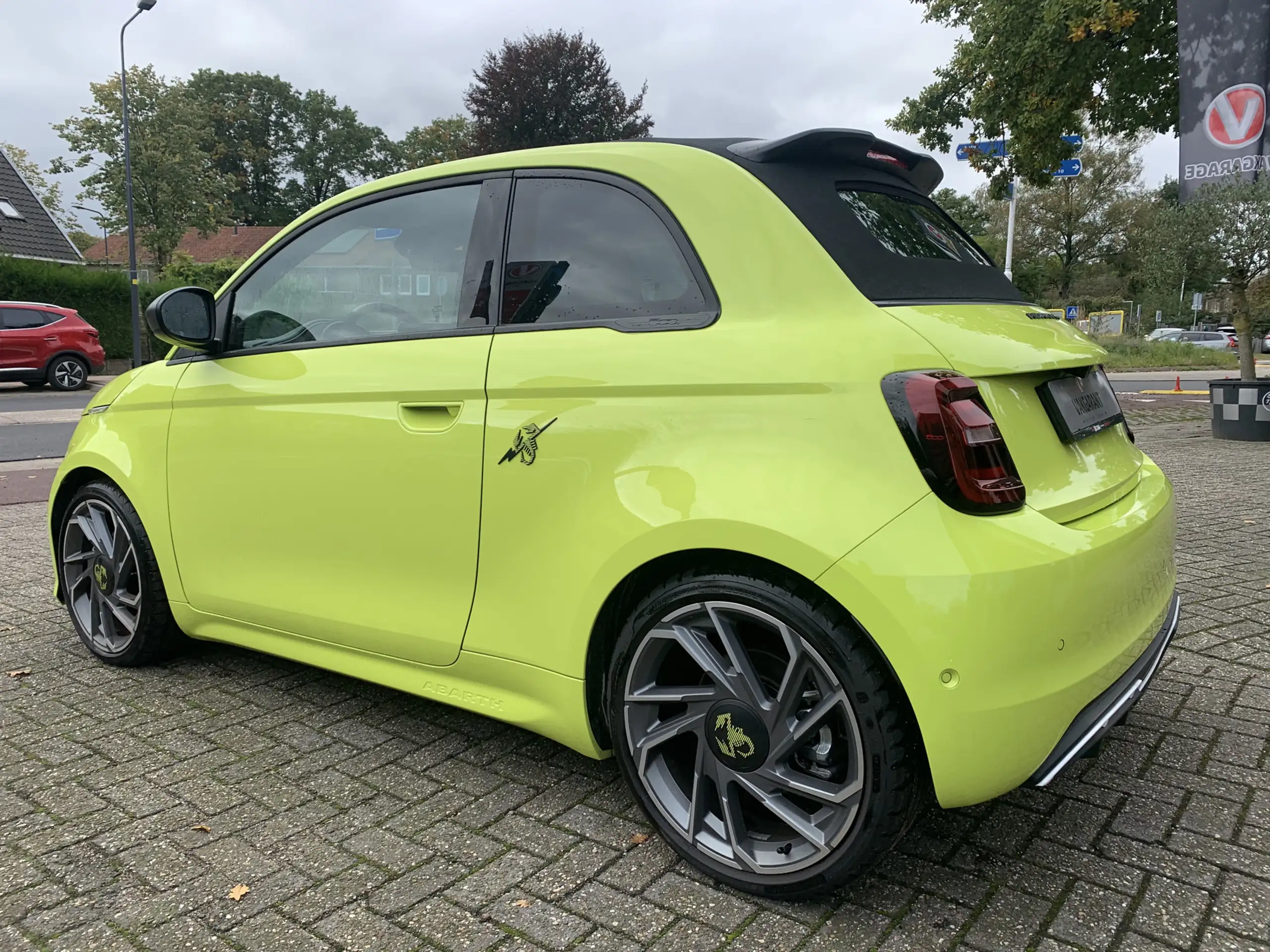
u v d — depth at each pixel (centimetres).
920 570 180
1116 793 256
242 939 199
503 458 237
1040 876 218
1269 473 776
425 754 288
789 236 214
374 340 274
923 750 195
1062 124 1192
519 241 253
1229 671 339
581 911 207
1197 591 432
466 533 246
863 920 203
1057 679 187
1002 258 4353
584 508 222
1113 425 257
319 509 280
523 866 225
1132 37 1113
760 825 221
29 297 2345
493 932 200
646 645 219
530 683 240
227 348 318
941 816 246
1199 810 246
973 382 194
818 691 202
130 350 2562
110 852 232
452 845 235
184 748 292
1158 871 219
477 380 243
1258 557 492
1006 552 183
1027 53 1148
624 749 228
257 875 222
